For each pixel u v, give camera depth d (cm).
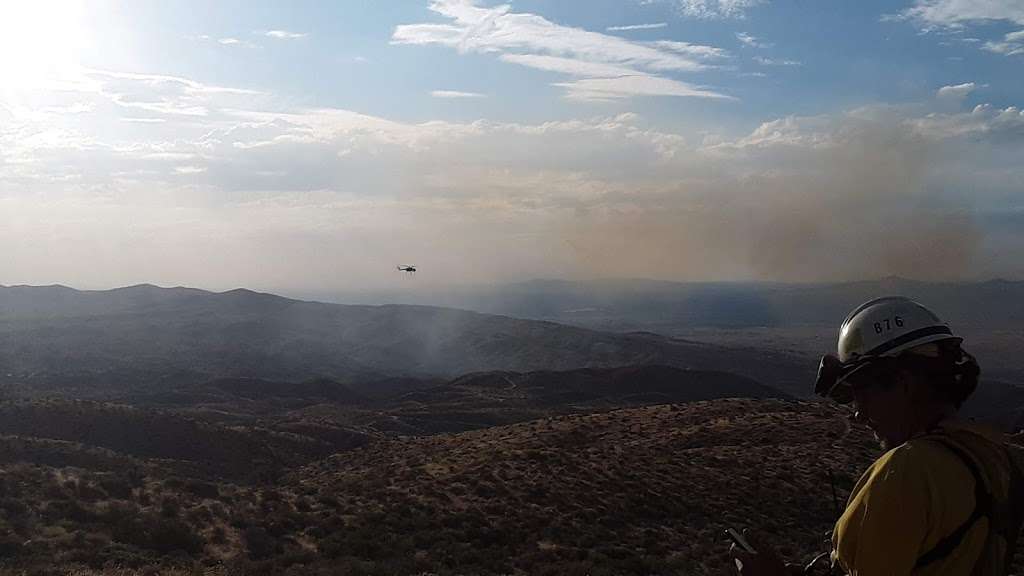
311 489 3675
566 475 3891
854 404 362
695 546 2892
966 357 348
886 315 349
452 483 3800
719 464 4247
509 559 2652
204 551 2559
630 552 2734
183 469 5019
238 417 9719
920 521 303
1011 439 352
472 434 5938
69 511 2694
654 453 4534
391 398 15588
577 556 2675
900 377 342
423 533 2912
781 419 5312
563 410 12044
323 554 2633
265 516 2989
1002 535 318
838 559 325
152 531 2569
